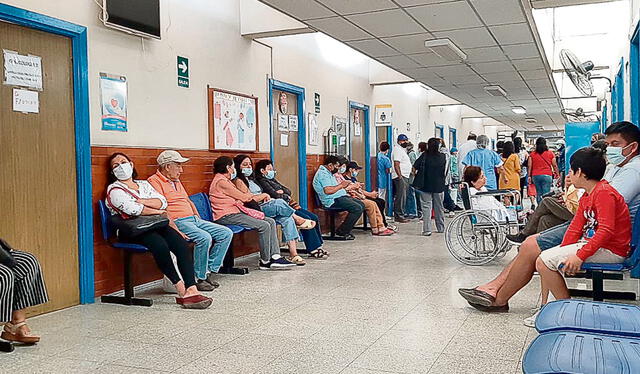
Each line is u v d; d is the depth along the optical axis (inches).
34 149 175.6
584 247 144.6
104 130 199.6
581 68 288.7
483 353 136.6
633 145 161.3
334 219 350.0
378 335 152.1
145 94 218.2
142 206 191.6
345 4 222.1
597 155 149.9
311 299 194.1
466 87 442.3
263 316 173.2
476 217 256.4
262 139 298.4
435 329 157.0
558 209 213.3
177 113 235.0
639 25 227.3
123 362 133.3
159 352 140.1
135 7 209.0
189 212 217.5
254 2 274.7
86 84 191.3
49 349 143.3
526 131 1082.1
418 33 268.5
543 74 381.4
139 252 191.2
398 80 434.6
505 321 164.1
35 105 175.9
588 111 682.8
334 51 386.6
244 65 281.9
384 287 211.3
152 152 220.5
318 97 363.3
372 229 369.4
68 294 187.8
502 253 267.9
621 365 69.7
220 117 260.4
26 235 173.3
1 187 165.8
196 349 142.2
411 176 468.4
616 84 359.9
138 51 215.2
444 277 228.7
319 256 279.9
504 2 219.9
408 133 549.6
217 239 220.2
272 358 134.9
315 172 359.9
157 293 209.9
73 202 188.7
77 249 190.5
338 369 127.1
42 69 178.4
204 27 252.1
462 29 261.4
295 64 333.4
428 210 363.6
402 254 288.5
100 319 171.8
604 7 378.9
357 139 431.5
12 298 137.8
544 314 95.0
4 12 161.9
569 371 67.9
